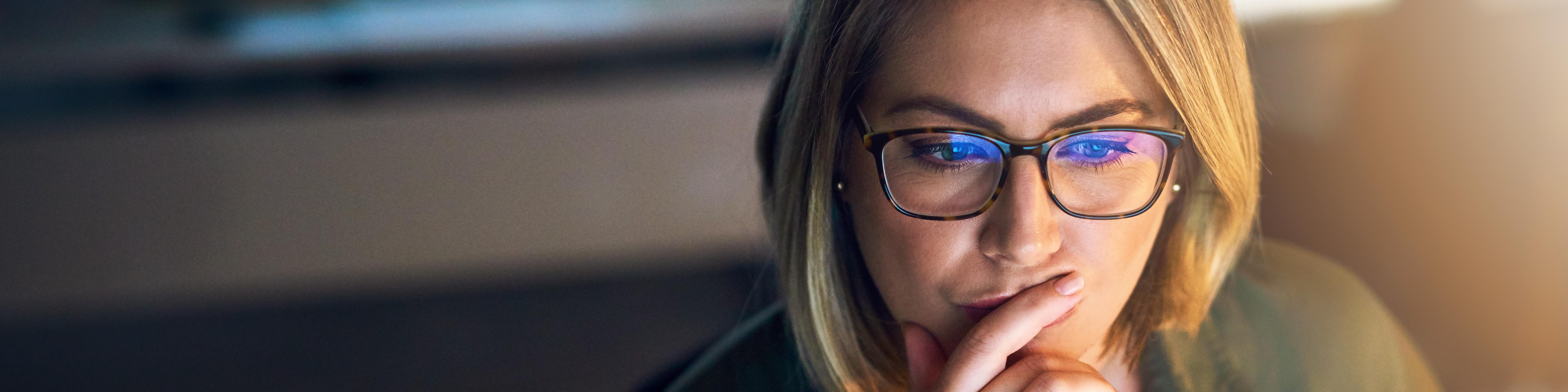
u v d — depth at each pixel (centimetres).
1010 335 84
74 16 386
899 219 86
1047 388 84
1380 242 272
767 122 98
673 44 405
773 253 101
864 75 85
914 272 87
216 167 392
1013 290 85
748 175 147
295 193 400
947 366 85
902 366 95
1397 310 251
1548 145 239
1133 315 97
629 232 425
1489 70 252
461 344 368
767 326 103
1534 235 239
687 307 385
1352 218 278
